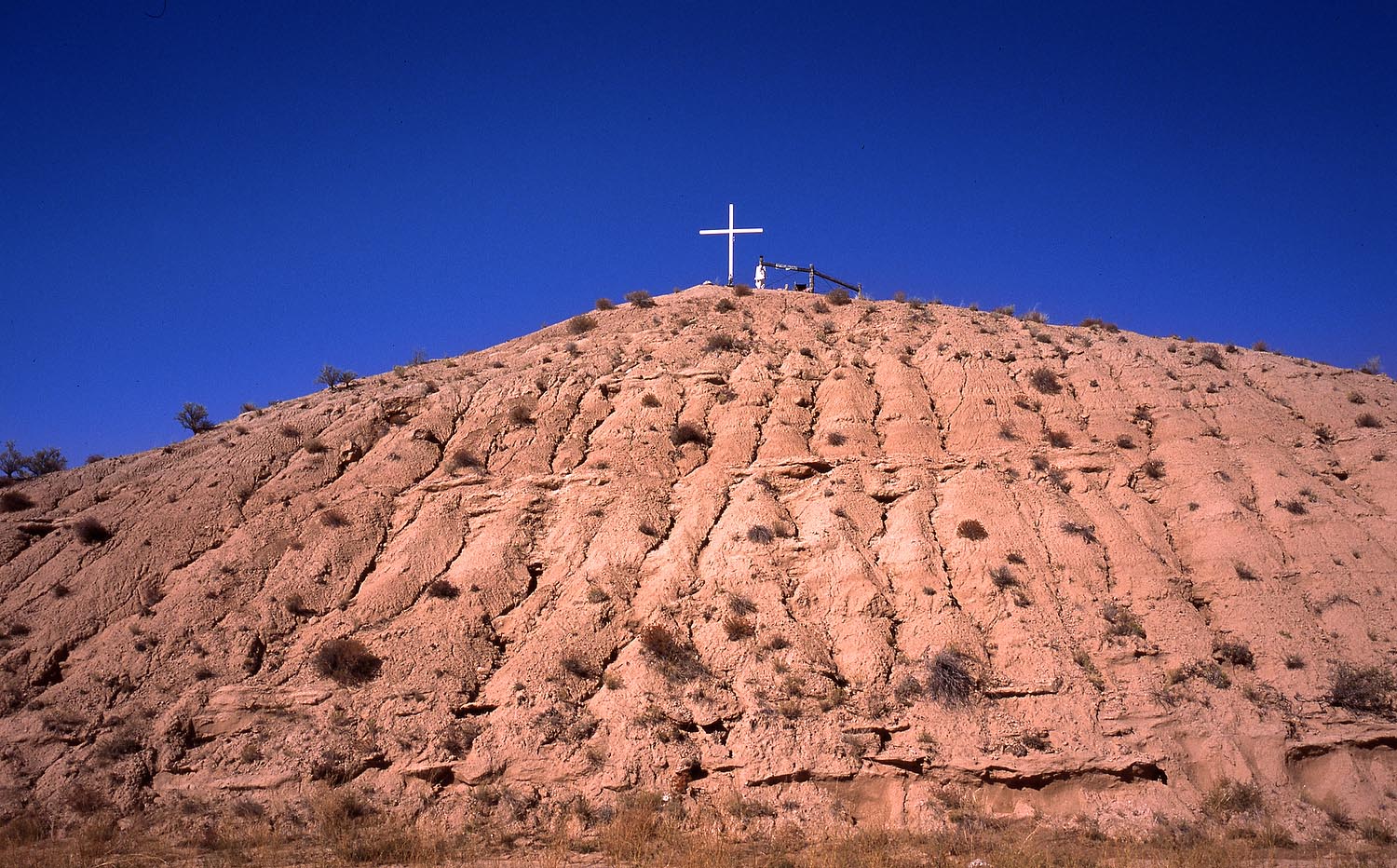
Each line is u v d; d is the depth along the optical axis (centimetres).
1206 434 2819
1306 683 2136
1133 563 2439
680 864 1742
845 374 3092
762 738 2095
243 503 2805
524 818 2003
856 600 2377
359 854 1819
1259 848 1811
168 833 1989
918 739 2077
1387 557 2389
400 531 2695
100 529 2720
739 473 2775
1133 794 1994
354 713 2206
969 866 1689
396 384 3434
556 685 2236
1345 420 2889
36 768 2130
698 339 3416
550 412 3059
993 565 2439
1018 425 2884
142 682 2309
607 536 2611
